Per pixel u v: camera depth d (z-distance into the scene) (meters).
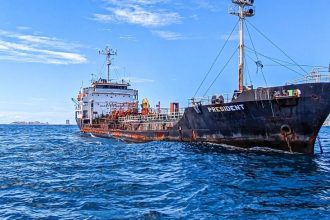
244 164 21.95
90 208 12.65
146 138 42.56
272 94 25.84
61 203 13.42
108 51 66.75
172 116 38.88
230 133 29.61
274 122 26.28
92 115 65.00
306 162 22.50
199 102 32.41
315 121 24.59
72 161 26.06
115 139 51.84
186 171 20.12
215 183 16.64
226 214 11.87
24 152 34.06
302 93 24.56
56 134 83.69
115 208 12.60
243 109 27.72
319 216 11.64
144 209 12.42
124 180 17.72
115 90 66.06
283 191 15.06
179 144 34.38
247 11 31.42
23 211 12.46
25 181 17.86
